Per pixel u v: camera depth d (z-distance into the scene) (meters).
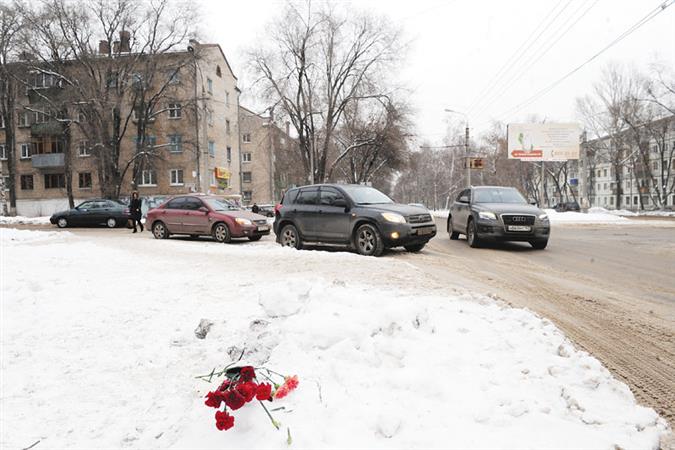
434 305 4.53
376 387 2.86
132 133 39.44
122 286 6.31
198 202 14.77
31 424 2.91
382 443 2.30
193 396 3.13
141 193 39.72
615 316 5.20
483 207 11.74
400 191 105.00
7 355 4.04
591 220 26.77
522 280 7.34
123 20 30.50
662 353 4.02
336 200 10.63
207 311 5.00
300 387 2.87
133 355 3.96
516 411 2.53
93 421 2.93
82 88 29.45
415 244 10.43
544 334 3.90
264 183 61.44
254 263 8.51
